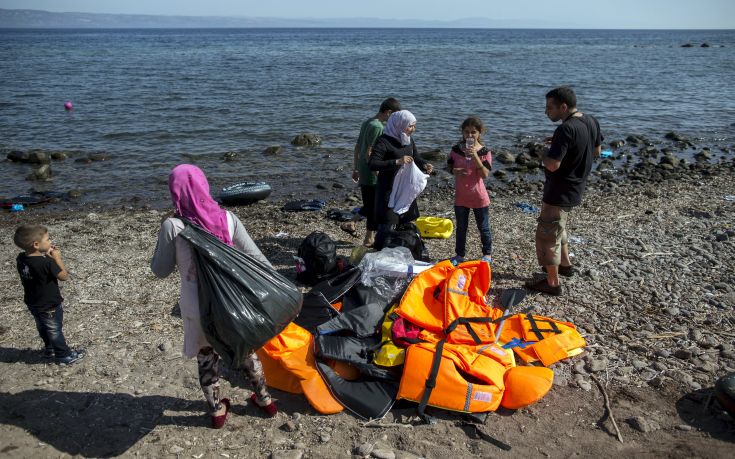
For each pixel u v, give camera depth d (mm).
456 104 24266
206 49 79000
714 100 26328
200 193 3391
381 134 6582
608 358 4695
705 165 13797
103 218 9180
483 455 3633
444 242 7699
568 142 5133
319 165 14141
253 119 20438
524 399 3973
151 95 26359
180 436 3822
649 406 4094
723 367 4523
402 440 3764
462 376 4109
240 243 3594
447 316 4684
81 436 3814
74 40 125625
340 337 4441
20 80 33094
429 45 95562
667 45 101500
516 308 5570
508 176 13320
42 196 10992
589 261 6781
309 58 57000
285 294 3477
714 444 3631
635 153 15867
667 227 8141
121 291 6078
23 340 5059
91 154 15000
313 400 4047
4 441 3742
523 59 55656
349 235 8180
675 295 5820
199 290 3326
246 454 3668
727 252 6980
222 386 4371
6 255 7258
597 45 99438
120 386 4387
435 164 14422
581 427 3893
